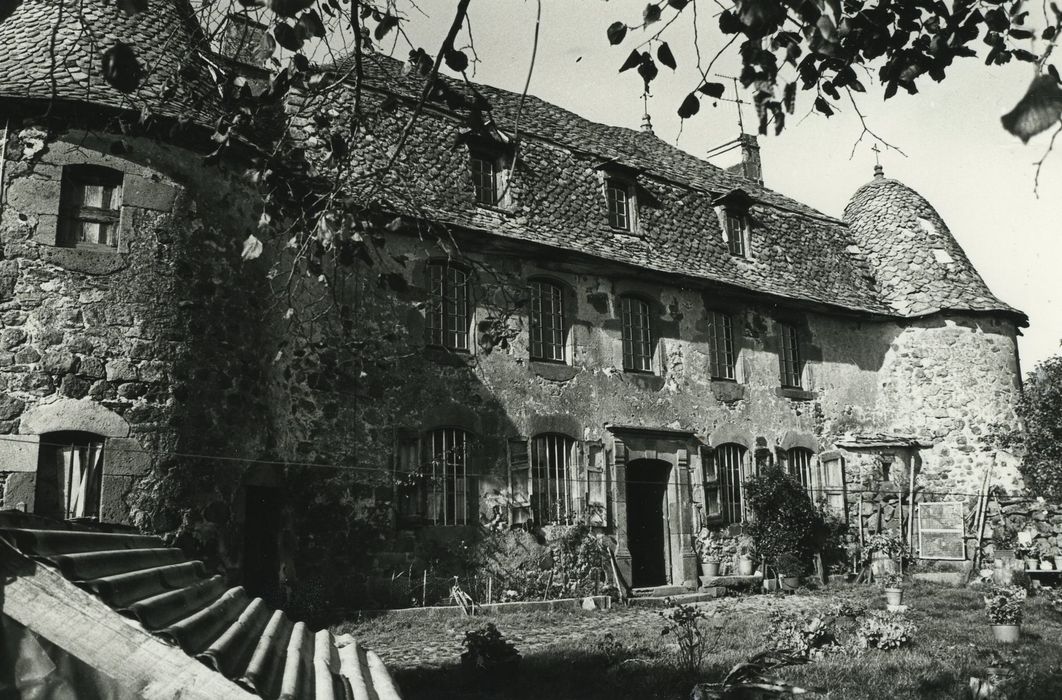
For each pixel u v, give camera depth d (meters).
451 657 10.07
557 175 17.12
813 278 20.81
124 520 10.73
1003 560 18.33
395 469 13.86
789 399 19.89
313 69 5.08
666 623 12.61
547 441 15.91
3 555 3.15
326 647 5.15
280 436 12.83
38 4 12.20
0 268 10.72
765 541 18.00
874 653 10.02
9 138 11.09
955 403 20.56
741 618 12.91
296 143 12.70
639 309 17.88
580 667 9.20
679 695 8.05
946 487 20.38
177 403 11.38
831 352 21.02
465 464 14.72
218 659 3.21
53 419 10.57
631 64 4.80
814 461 20.12
